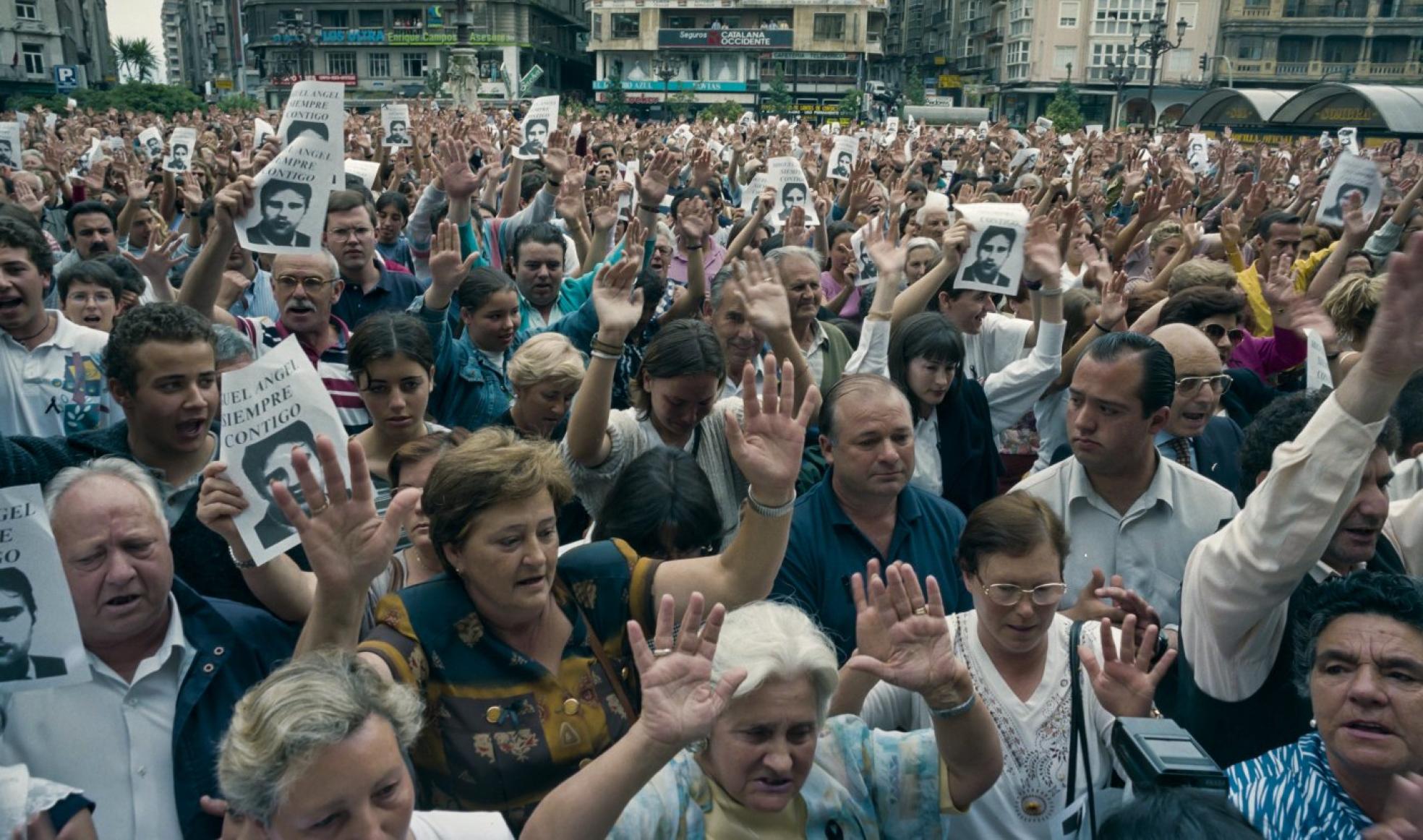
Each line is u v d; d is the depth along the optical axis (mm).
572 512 3727
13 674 2023
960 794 2230
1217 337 4480
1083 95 74438
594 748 2287
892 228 4707
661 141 20547
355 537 2258
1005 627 2492
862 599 2277
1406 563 3102
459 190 6785
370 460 3939
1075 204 6273
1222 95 34719
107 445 3271
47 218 10117
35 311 4336
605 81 79250
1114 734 1958
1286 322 4887
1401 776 1863
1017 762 2477
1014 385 4441
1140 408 3146
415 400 3918
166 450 3240
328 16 84500
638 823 1993
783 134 19594
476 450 2283
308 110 4445
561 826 1876
